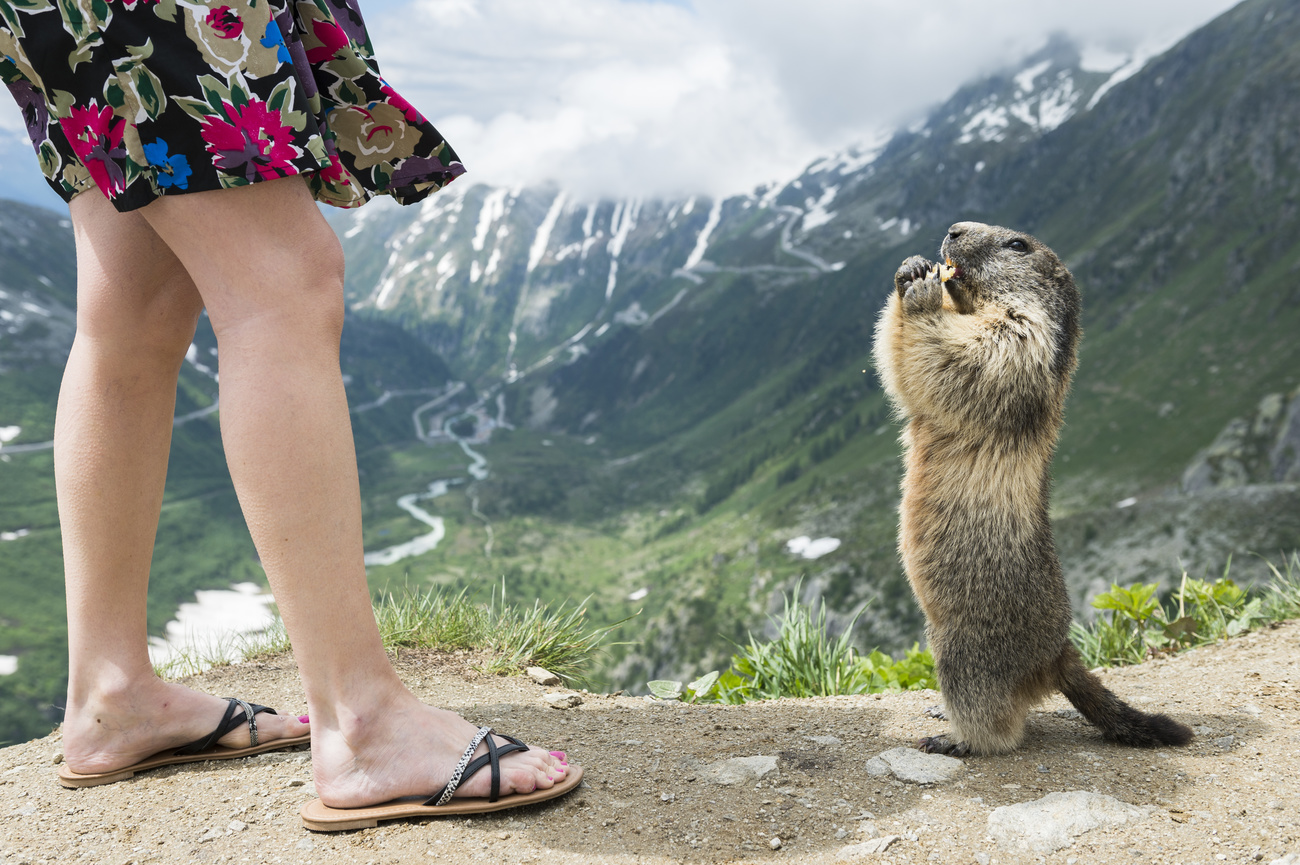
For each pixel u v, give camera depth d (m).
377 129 1.04
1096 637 1.84
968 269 1.25
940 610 1.15
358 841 0.89
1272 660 1.43
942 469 1.18
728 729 1.21
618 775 1.05
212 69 0.84
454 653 1.58
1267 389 51.66
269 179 0.86
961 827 0.93
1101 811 0.94
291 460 0.87
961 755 1.11
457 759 0.94
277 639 1.63
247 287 0.88
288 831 0.92
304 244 0.89
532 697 1.38
